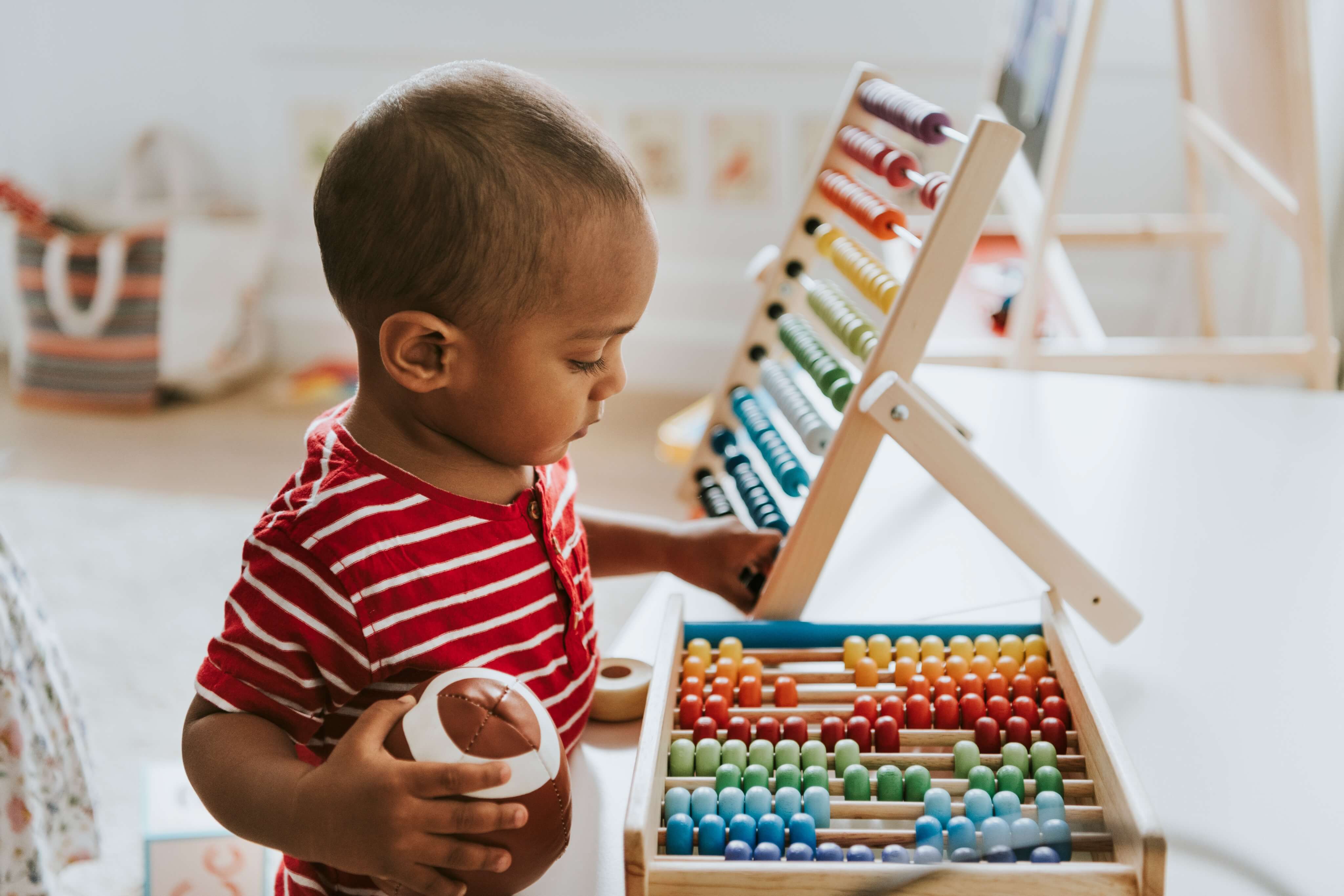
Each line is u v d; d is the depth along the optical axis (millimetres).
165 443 2869
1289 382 2357
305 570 610
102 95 3361
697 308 3078
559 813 590
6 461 2760
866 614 953
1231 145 1878
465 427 630
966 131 2740
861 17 2721
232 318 3164
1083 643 911
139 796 1639
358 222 586
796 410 1004
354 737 553
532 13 2920
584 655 733
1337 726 799
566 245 574
